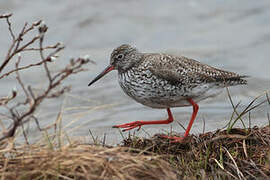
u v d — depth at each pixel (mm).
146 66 11102
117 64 11781
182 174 9125
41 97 8211
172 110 15289
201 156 9805
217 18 21438
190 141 10547
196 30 20469
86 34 20109
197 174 9391
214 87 11625
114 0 22047
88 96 16297
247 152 10047
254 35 19859
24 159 8398
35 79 17016
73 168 8273
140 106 15648
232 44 19344
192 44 19359
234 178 9297
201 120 14195
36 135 12711
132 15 21422
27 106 14930
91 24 20594
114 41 19734
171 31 20406
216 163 9703
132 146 10453
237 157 9859
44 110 15133
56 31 20062
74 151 8570
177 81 10977
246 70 17391
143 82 11141
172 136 11148
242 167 9477
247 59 18188
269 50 18750
